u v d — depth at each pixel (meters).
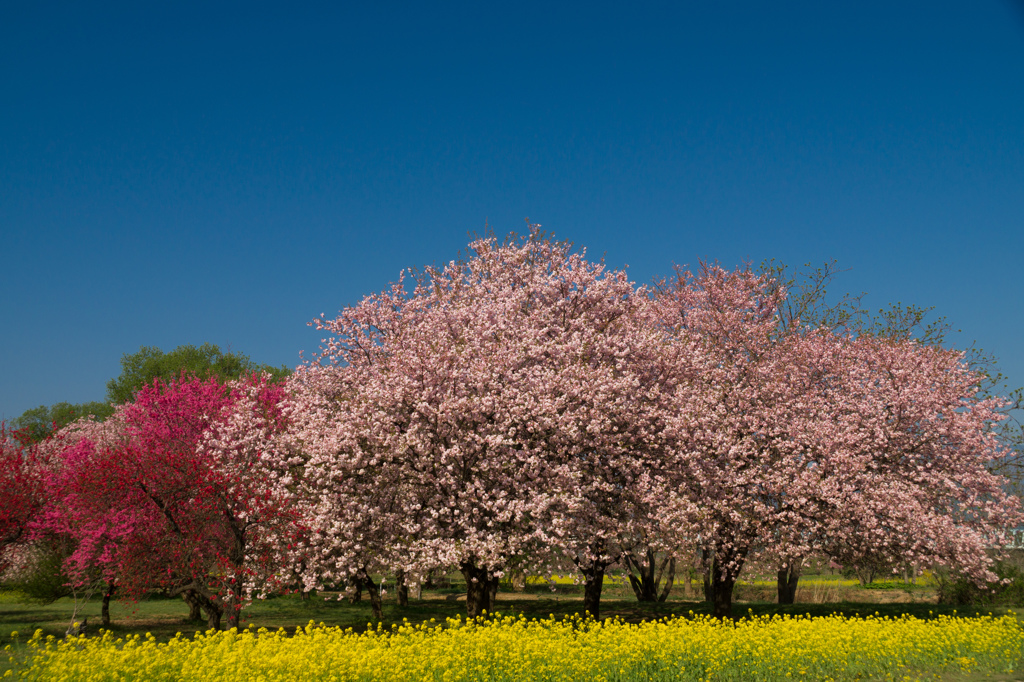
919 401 22.89
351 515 18.92
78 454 23.20
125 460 19.00
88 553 20.12
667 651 12.41
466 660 11.51
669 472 21.12
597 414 19.73
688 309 31.56
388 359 21.97
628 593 38.72
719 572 22.61
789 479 21.56
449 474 18.66
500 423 19.28
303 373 23.72
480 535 18.28
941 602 28.16
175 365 62.81
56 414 66.38
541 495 18.11
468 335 21.28
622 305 25.31
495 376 19.48
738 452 21.25
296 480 20.81
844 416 23.25
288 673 10.46
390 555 19.45
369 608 28.83
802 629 14.66
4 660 13.62
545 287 24.73
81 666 10.63
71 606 29.11
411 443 18.47
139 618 25.30
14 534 21.34
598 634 13.52
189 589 19.00
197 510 18.52
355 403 21.00
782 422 22.27
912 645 14.23
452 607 29.34
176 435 23.28
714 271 32.03
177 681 10.58
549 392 19.81
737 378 24.94
